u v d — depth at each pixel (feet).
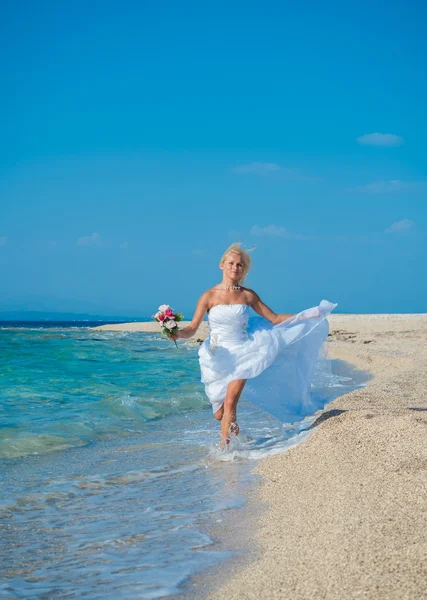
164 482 15.29
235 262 19.71
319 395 21.42
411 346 57.36
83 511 12.89
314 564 8.76
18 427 22.44
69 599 8.47
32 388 33.78
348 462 14.70
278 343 19.61
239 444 19.07
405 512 10.59
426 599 7.10
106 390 33.68
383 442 15.70
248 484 14.78
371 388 29.63
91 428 22.95
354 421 17.97
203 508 12.91
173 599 8.33
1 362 50.06
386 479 12.91
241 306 19.69
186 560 9.84
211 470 16.51
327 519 10.93
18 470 16.61
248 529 11.30
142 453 18.88
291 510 12.10
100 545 10.75
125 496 14.06
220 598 8.18
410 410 20.68
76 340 87.92
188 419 25.94
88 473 16.29
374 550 8.80
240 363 19.21
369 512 10.83
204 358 19.75
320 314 20.40
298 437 19.12
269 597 7.89
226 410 19.10
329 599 7.49
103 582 9.07
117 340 89.20
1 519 12.36
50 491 14.48
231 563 9.59
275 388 20.08
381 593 7.40
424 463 13.71
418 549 8.58
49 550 10.56
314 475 14.38
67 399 30.07
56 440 20.52
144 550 10.42
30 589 8.86
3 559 10.13
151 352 65.16
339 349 53.31
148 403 29.07
